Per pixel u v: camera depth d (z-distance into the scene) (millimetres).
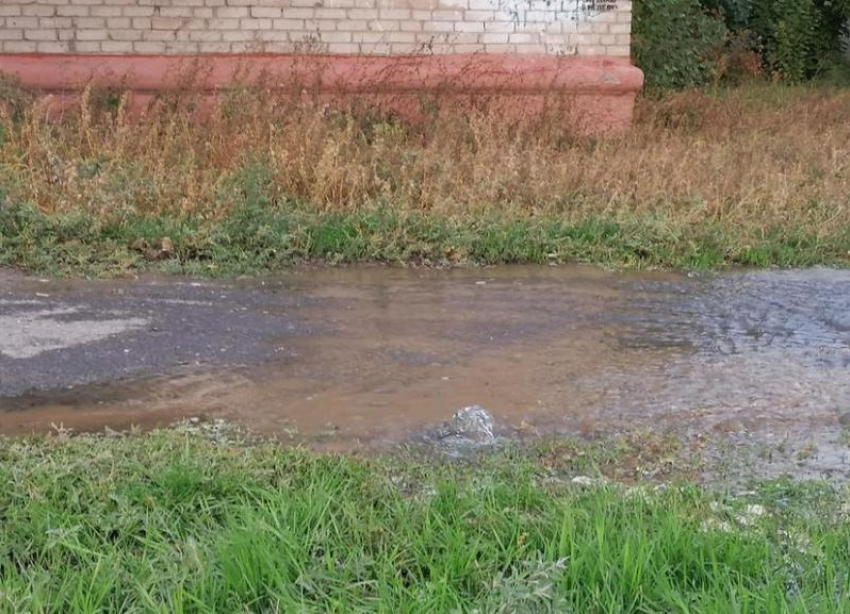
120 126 8141
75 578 2908
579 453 4105
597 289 6574
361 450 4082
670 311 6168
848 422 4598
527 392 4809
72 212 6887
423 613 2789
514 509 3379
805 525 3404
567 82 10086
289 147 7945
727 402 4773
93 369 4863
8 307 5684
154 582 2908
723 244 7383
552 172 8195
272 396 4645
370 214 7258
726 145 9773
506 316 5953
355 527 3236
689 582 3014
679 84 13172
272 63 9695
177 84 9438
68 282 6219
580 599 2900
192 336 5371
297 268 6789
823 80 16297
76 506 3328
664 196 8000
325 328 5617
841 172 9039
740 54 15562
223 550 2994
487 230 7266
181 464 3578
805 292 6664
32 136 7863
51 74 9414
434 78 9883
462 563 3033
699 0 15305
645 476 3955
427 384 4859
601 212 7758
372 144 8508
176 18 9656
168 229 6852
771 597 2836
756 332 5836
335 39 9891
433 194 7609
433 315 5922
